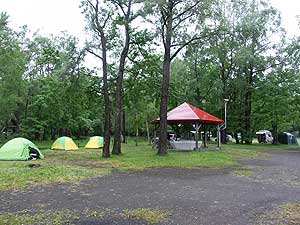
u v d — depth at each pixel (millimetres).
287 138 42688
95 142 30516
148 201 8211
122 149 28062
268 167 15734
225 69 39688
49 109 35875
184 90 39844
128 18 21641
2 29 27984
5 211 7184
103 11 21203
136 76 23844
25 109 36875
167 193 9234
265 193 9297
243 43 36250
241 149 28234
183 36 21641
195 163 16984
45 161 17781
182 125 31188
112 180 11570
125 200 8320
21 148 18703
